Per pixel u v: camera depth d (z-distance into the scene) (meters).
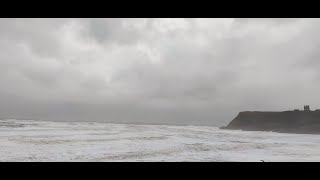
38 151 19.81
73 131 39.41
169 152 22.41
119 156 19.33
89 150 21.45
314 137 50.88
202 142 32.16
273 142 36.47
